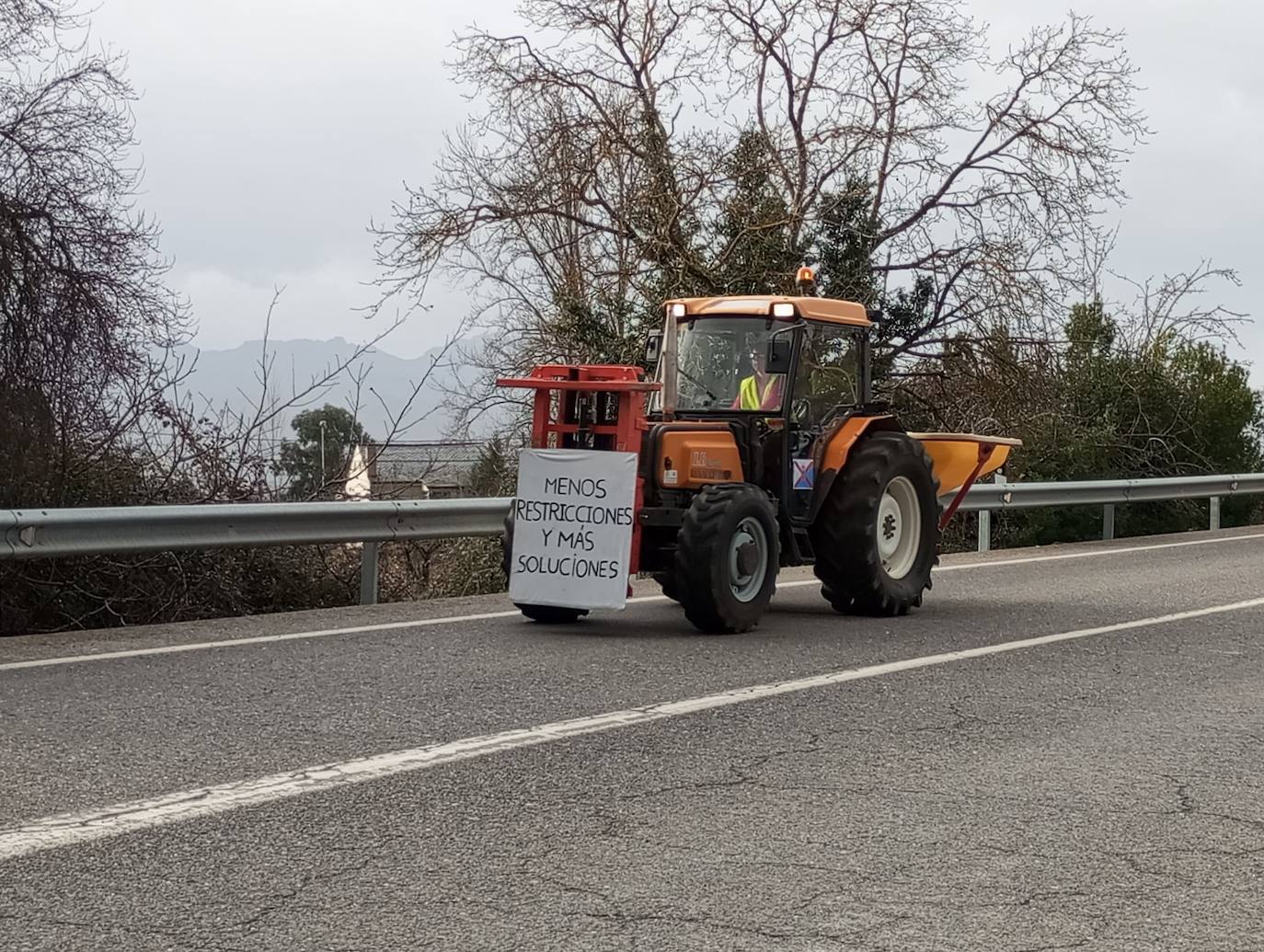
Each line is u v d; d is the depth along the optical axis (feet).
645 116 70.79
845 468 34.94
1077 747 20.27
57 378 42.11
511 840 15.37
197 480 44.01
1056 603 37.81
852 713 22.45
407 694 23.35
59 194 43.39
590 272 73.67
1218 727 21.74
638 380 32.81
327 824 15.80
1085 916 13.24
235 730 20.44
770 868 14.52
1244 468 84.53
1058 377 73.26
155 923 12.64
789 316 33.42
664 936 12.53
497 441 64.34
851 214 71.72
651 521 32.01
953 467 39.99
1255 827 16.26
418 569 52.21
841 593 34.94
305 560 44.29
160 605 40.50
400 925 12.70
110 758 18.66
